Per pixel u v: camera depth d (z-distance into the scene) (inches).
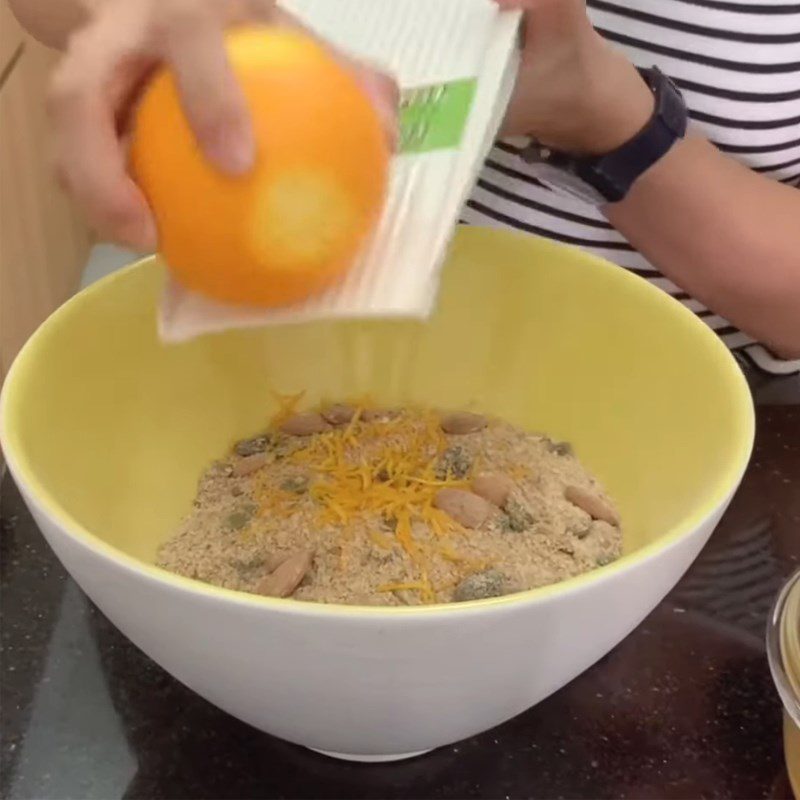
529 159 26.8
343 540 21.8
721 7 30.0
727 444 20.0
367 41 18.8
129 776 20.1
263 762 20.4
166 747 20.6
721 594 24.3
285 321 16.1
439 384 26.7
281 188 14.6
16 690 21.5
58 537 16.5
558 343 25.4
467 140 17.2
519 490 23.5
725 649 22.9
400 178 16.7
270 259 15.2
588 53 23.0
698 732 21.1
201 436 25.1
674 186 27.2
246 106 14.3
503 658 15.9
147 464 23.8
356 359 26.2
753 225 27.8
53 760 20.3
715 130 32.1
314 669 15.6
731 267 28.3
